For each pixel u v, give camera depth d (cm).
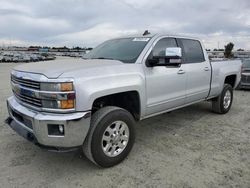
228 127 509
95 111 346
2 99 778
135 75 359
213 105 607
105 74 322
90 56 450
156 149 396
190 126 515
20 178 308
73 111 290
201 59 520
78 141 297
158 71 400
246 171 326
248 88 996
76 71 300
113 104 380
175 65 391
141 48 399
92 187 290
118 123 337
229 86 614
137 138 445
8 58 5288
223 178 308
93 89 302
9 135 452
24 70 326
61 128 288
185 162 351
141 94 369
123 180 304
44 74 292
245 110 660
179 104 462
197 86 500
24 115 309
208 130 489
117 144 341
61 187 290
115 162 338
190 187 289
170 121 550
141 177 311
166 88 418
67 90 283
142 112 382
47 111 291
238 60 668
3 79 1448
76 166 340
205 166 339
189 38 496
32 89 303
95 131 312
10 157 365
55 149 296
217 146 408
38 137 294
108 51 436
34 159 359
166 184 295
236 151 388
